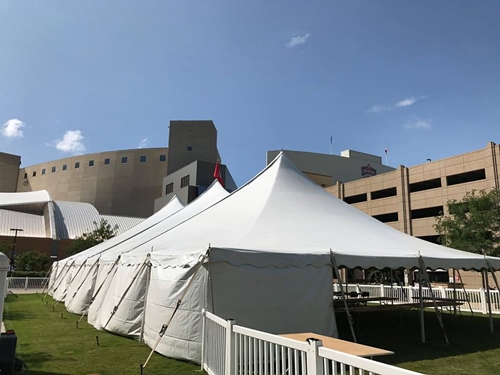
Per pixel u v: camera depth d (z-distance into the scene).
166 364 6.37
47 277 26.17
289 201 9.54
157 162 69.62
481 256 9.34
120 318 8.77
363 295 12.08
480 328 10.52
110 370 5.99
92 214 56.91
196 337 6.43
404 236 9.86
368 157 66.31
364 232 8.87
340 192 43.56
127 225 56.47
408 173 36.56
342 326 10.98
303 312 7.09
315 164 58.09
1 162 83.31
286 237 7.85
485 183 29.73
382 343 8.34
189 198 49.06
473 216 19.50
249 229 8.12
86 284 12.95
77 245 39.84
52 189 75.94
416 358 6.98
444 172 33.22
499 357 7.04
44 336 8.84
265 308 6.83
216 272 6.61
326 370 2.89
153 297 7.75
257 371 4.02
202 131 64.69
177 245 8.23
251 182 11.22
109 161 71.62
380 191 39.81
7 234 45.53
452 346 8.01
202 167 51.47
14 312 13.50
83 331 9.52
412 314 13.66
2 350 5.08
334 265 7.36
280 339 3.53
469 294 15.17
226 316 6.52
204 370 5.95
